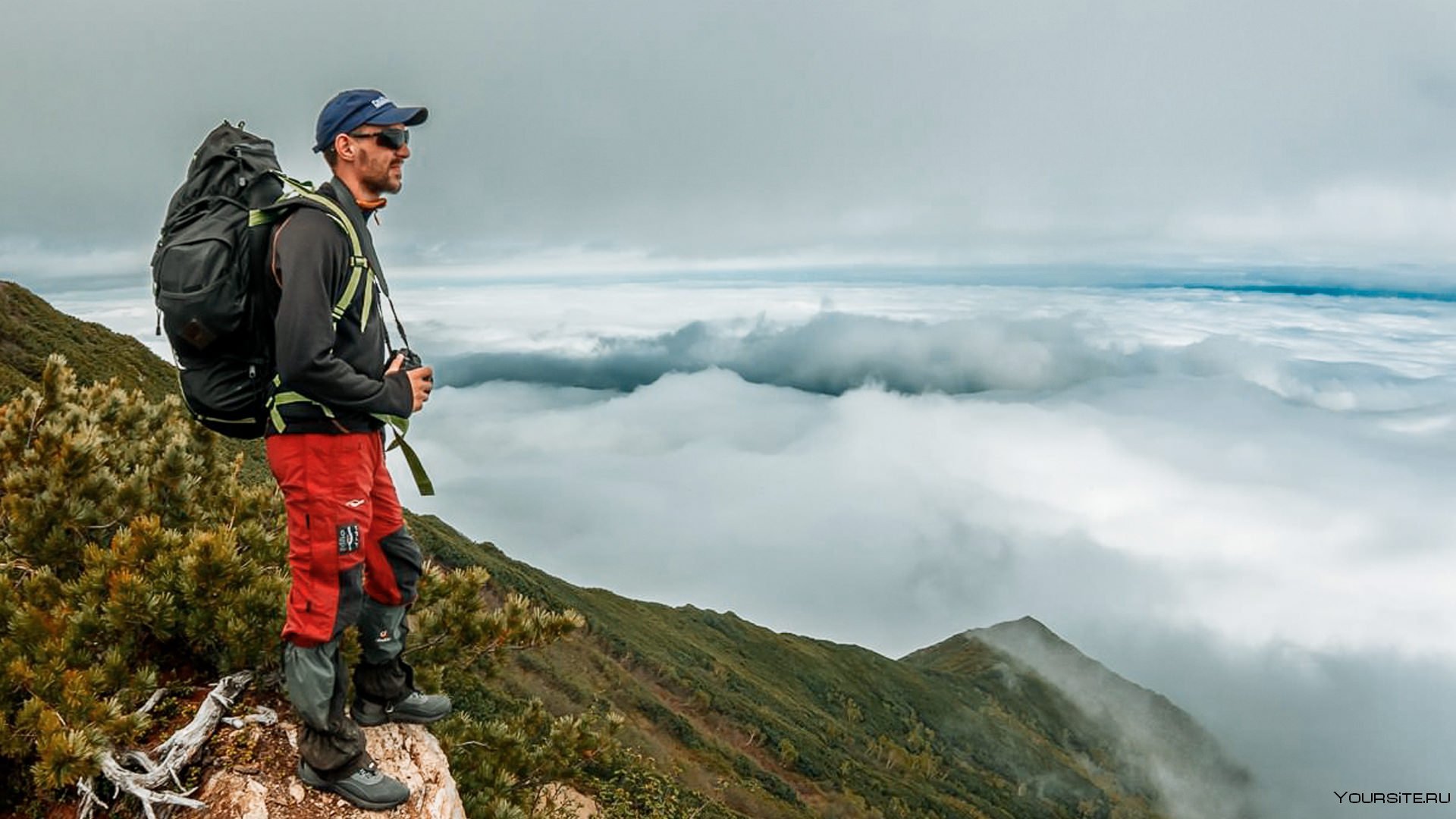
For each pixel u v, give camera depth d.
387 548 3.97
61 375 6.09
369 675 4.21
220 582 4.19
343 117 3.24
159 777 3.62
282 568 5.12
